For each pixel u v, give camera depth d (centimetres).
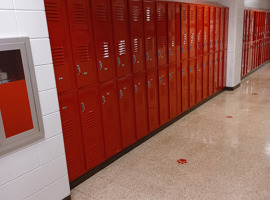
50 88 219
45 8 219
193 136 396
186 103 493
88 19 265
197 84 525
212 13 542
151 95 387
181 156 333
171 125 450
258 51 945
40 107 211
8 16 182
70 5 243
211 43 559
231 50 652
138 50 346
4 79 182
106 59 296
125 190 265
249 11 749
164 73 412
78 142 273
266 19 991
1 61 178
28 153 207
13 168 198
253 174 281
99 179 290
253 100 579
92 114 286
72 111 260
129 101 343
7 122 187
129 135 351
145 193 258
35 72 205
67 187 248
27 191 211
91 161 293
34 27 200
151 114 393
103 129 305
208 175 284
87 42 268
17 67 189
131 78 343
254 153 330
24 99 197
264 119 454
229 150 342
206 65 552
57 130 230
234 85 685
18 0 186
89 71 275
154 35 375
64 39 241
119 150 336
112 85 311
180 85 464
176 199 246
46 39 210
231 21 632
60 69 241
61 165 238
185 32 454
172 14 409
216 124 442
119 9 304
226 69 674
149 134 398
